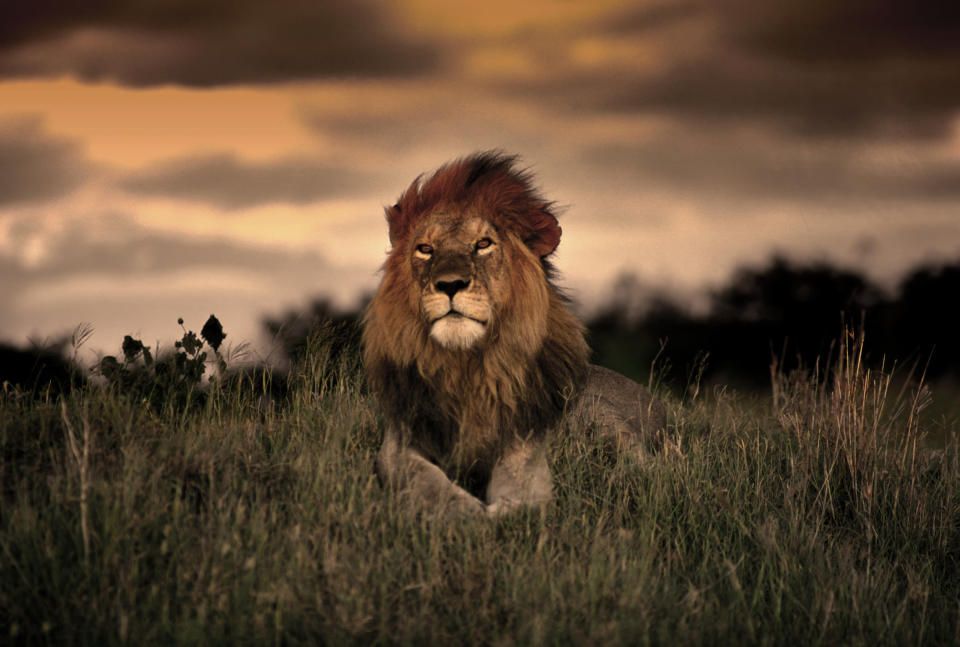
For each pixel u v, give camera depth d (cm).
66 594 834
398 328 1116
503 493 1091
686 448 1340
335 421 1239
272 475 1067
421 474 1066
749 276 4944
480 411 1115
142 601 842
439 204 1120
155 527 905
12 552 871
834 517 1179
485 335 1093
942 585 1073
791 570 996
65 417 995
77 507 914
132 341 1267
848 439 1271
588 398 1288
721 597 960
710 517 1099
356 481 1056
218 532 912
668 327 4800
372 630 836
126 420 1090
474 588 903
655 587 917
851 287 4884
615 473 1157
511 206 1131
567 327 1177
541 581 905
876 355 4559
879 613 930
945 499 1229
